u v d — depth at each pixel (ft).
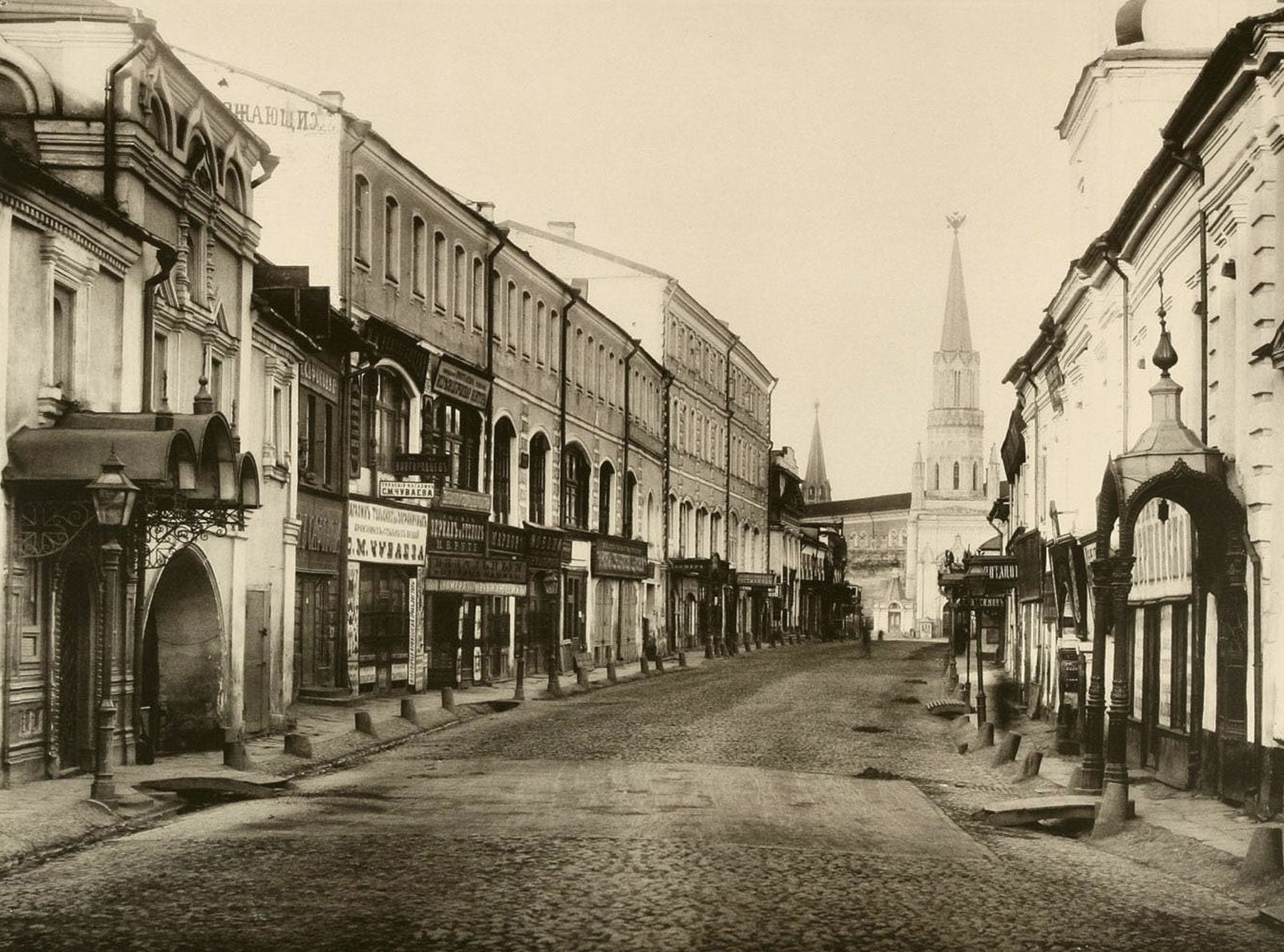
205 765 64.75
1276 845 40.55
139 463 54.34
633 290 210.79
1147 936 34.78
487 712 105.19
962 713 108.68
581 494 175.01
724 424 251.80
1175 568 63.57
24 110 63.31
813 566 360.48
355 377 105.70
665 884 38.78
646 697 121.49
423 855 42.83
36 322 56.29
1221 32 86.69
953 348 513.86
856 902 37.50
